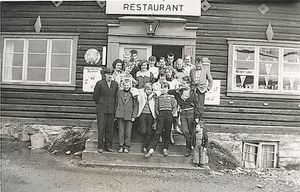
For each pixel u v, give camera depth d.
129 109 7.44
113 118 7.55
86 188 6.17
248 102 9.14
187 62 8.47
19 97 9.38
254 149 9.10
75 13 9.36
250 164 8.94
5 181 6.36
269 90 9.18
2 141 9.17
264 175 7.86
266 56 9.25
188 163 7.47
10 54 9.48
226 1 9.23
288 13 9.30
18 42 9.48
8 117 9.34
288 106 9.19
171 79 7.97
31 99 9.37
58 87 9.30
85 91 9.27
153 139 7.37
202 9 9.23
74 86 9.27
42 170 7.06
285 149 9.09
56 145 8.86
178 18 9.09
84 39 9.31
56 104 9.31
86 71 9.27
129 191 6.09
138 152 7.60
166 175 7.00
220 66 9.17
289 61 9.29
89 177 6.71
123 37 9.12
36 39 9.42
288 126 9.16
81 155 8.23
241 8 9.26
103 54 9.23
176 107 7.54
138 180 6.64
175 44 9.10
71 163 7.60
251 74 9.20
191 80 8.34
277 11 9.28
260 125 9.12
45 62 9.39
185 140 7.83
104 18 9.30
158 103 7.43
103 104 7.46
